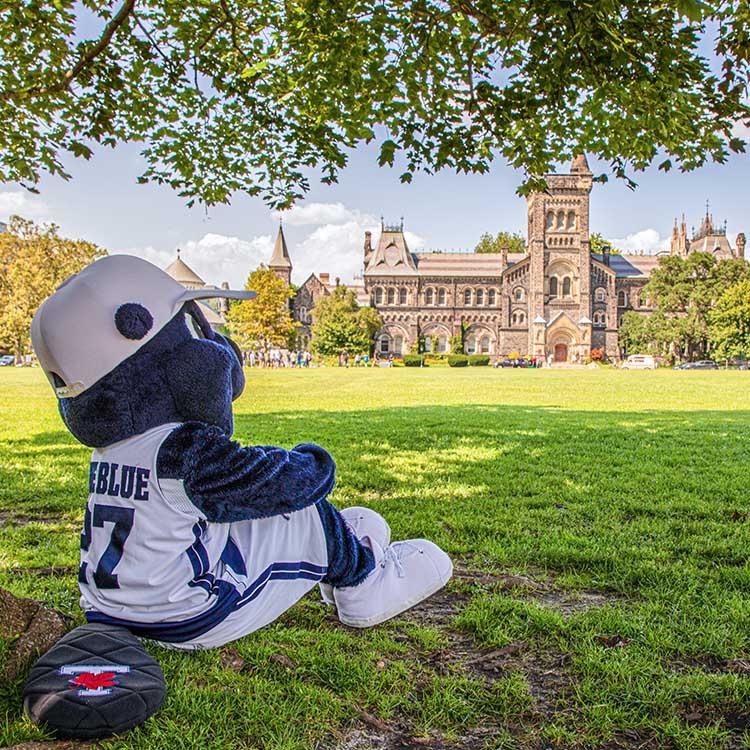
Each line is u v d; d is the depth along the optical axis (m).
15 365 58.75
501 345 84.12
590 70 4.87
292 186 8.09
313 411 14.45
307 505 2.36
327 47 5.88
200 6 6.72
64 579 3.67
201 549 2.26
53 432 10.29
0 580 3.64
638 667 2.70
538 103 5.82
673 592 3.57
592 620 3.17
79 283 2.16
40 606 2.63
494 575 3.90
